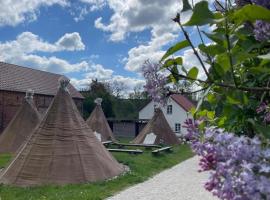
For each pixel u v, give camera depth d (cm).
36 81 4838
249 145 143
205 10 189
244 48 206
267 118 214
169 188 1364
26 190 1277
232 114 227
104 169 1513
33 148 1455
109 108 6191
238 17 188
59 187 1320
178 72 232
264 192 130
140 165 1859
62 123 1530
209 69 215
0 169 1748
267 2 190
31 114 2520
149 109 5528
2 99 4166
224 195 141
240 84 218
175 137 3212
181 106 5181
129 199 1188
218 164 144
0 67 4403
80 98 5494
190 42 207
